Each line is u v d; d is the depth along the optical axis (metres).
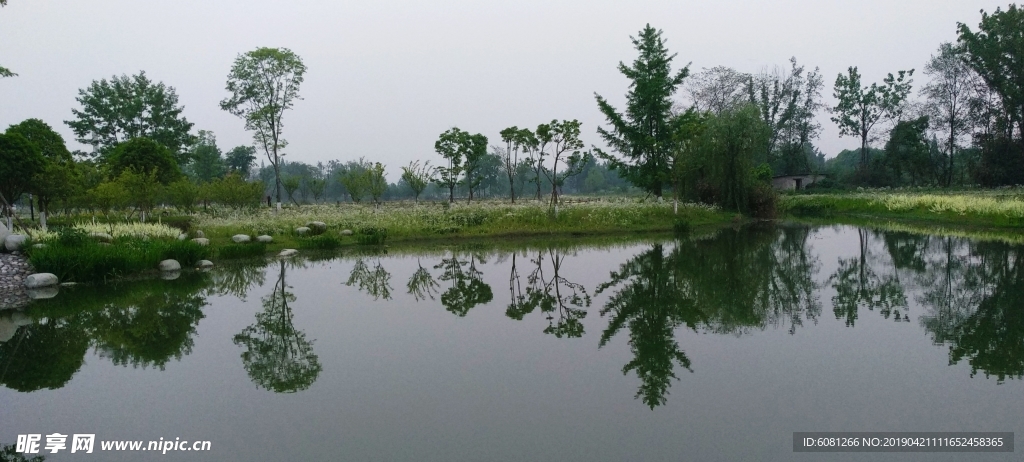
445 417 4.93
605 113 31.97
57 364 6.73
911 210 25.89
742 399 5.23
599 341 7.23
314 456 4.26
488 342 7.26
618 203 27.39
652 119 31.22
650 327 7.90
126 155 26.92
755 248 16.78
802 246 17.05
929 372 5.84
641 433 4.56
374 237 18.11
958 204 22.66
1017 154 37.72
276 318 8.76
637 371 6.05
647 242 18.80
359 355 6.76
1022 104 38.06
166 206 34.72
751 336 7.33
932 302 9.10
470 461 4.12
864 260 13.86
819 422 4.71
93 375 6.30
